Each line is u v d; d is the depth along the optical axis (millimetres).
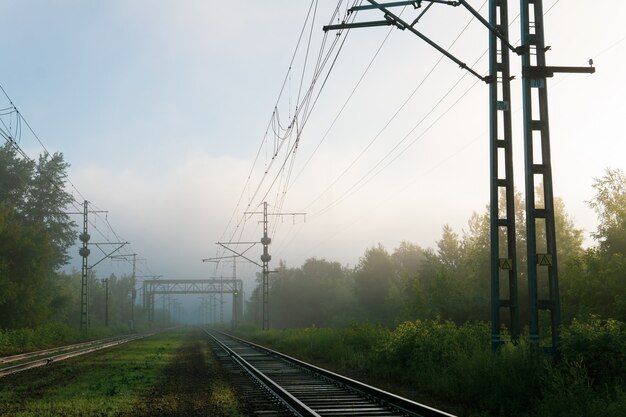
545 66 16891
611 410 10562
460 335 21016
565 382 12727
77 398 16234
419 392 17094
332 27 16625
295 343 43688
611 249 29141
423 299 40719
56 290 90000
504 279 38938
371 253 93500
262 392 17297
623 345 13383
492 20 18703
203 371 25031
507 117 18688
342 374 23234
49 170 90125
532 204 16656
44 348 51438
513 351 16016
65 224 89000
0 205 63125
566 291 26031
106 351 43594
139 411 13805
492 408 13258
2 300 56781
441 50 17641
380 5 16016
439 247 70625
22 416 13133
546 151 16781
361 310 89312
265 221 68250
